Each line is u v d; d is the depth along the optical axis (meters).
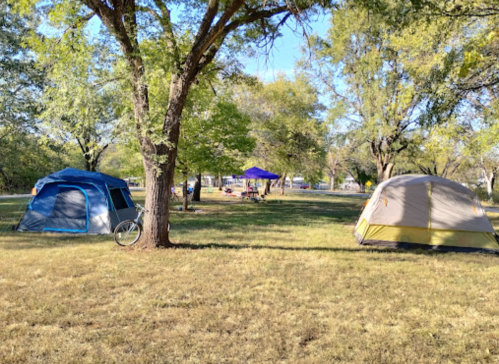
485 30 8.71
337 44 18.70
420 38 11.08
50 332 4.04
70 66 8.05
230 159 19.47
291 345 3.85
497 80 9.16
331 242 10.45
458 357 3.67
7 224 12.55
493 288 6.03
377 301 5.26
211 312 4.66
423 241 9.69
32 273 6.34
